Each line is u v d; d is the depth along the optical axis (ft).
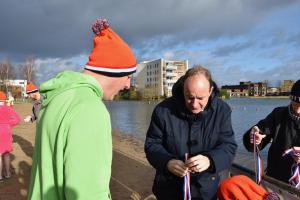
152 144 10.75
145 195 23.65
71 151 5.93
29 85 31.65
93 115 6.17
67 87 6.70
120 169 31.89
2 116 25.57
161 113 10.70
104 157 6.10
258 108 167.73
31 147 41.75
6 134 25.91
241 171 12.05
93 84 6.80
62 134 6.14
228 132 10.41
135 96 380.17
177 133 10.41
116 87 7.46
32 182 7.15
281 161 12.42
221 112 10.28
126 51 7.40
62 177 6.13
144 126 89.20
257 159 12.09
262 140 12.99
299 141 12.13
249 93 378.32
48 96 6.98
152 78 401.90
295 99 11.78
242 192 7.97
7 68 268.00
